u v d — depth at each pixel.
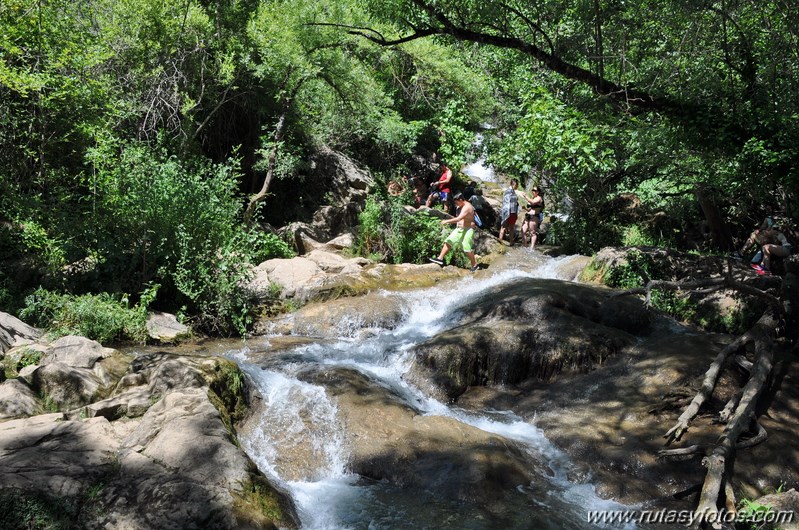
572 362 8.62
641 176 15.95
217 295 9.89
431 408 7.88
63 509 4.53
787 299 9.03
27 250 10.07
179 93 13.33
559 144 12.48
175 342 9.07
